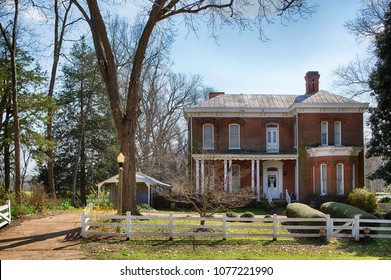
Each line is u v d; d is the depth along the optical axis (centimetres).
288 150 3862
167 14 2238
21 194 2662
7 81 3256
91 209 2177
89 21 2339
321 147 3453
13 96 2786
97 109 4788
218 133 3856
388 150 3114
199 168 3719
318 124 3666
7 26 3012
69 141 4691
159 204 3672
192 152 3784
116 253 1457
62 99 4669
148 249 1556
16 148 2753
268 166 3866
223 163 3803
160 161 5200
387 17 3027
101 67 2291
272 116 3894
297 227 1778
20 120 3234
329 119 3675
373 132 3175
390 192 5566
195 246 1638
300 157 3656
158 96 5903
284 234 1784
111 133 4859
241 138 3859
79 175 4738
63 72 4741
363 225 1850
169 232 1750
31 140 3316
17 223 2128
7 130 3256
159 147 5675
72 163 4659
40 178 4625
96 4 2195
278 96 4116
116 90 2295
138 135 5512
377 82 3105
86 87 4694
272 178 3875
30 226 2028
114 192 3912
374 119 3158
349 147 3431
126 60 4791
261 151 3850
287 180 3853
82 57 4697
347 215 1995
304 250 1608
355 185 3491
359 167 3641
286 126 3894
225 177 3359
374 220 1803
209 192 2594
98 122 4731
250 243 1714
